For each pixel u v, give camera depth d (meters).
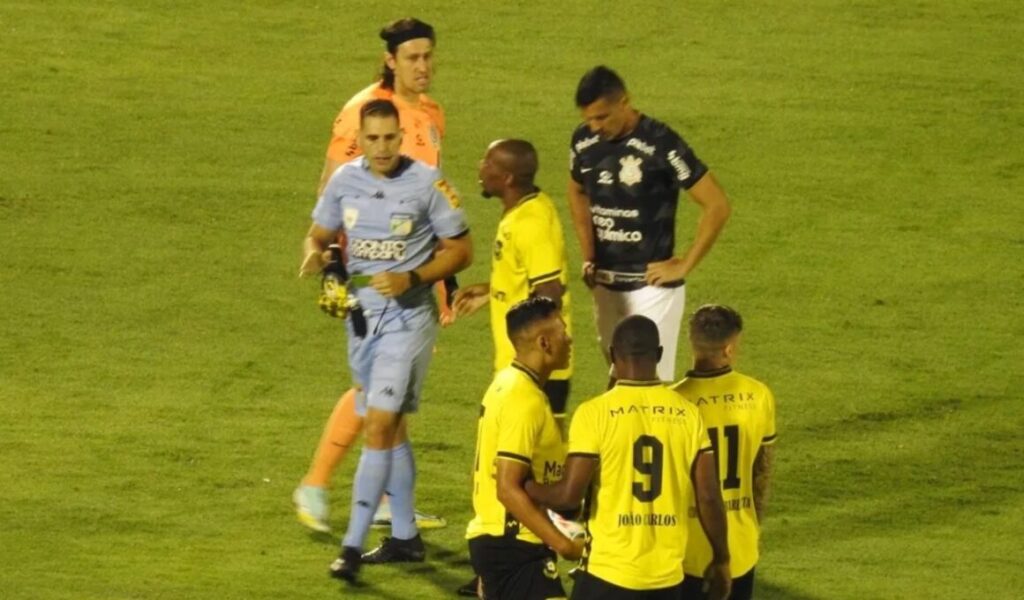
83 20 73.19
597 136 30.48
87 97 65.06
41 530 31.28
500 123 63.78
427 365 29.97
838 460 37.12
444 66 69.44
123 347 43.53
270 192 56.53
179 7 75.25
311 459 36.09
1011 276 51.28
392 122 28.81
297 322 46.00
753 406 24.39
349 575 29.16
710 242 30.42
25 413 38.47
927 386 42.50
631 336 22.98
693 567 24.19
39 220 53.03
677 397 23.06
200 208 54.75
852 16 75.81
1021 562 31.23
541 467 23.92
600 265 31.14
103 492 33.59
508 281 29.17
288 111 64.69
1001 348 45.53
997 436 38.97
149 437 37.12
